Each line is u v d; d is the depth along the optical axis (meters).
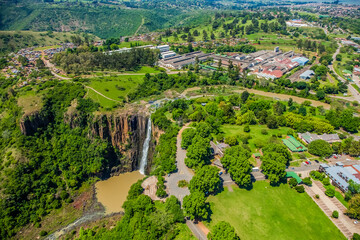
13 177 167.75
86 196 178.62
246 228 126.94
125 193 182.88
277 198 144.12
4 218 153.00
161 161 170.88
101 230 142.38
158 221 125.50
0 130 199.38
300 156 172.25
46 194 172.88
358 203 127.31
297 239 122.50
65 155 193.62
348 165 163.62
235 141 179.50
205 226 127.56
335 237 123.00
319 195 145.25
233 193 146.62
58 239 146.38
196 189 136.25
